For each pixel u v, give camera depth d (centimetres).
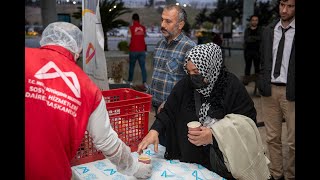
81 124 108
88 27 186
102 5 824
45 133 101
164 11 238
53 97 103
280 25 256
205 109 163
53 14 872
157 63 250
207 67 157
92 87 112
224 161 151
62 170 108
